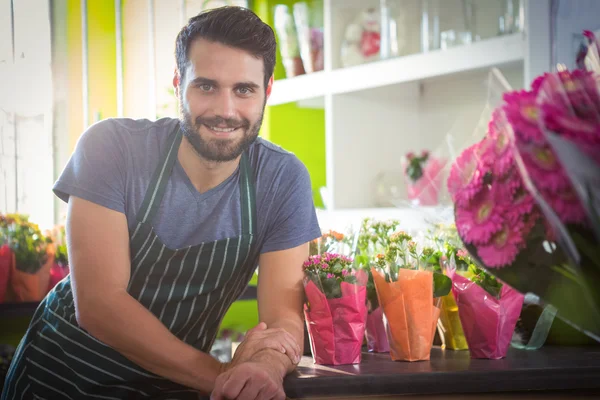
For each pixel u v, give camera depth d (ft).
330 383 4.10
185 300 5.10
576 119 2.65
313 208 5.43
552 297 3.10
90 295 4.54
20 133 11.65
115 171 4.78
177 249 4.96
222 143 4.67
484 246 3.23
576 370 4.05
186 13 12.45
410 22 9.57
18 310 8.33
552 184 2.71
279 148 5.42
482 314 4.53
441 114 10.18
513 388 4.02
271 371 4.14
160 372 4.57
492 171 3.22
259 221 5.19
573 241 2.76
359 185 10.59
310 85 10.73
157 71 12.55
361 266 4.74
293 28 11.14
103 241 4.65
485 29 8.54
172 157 4.98
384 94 10.55
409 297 4.61
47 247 9.73
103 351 4.89
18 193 11.63
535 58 7.72
